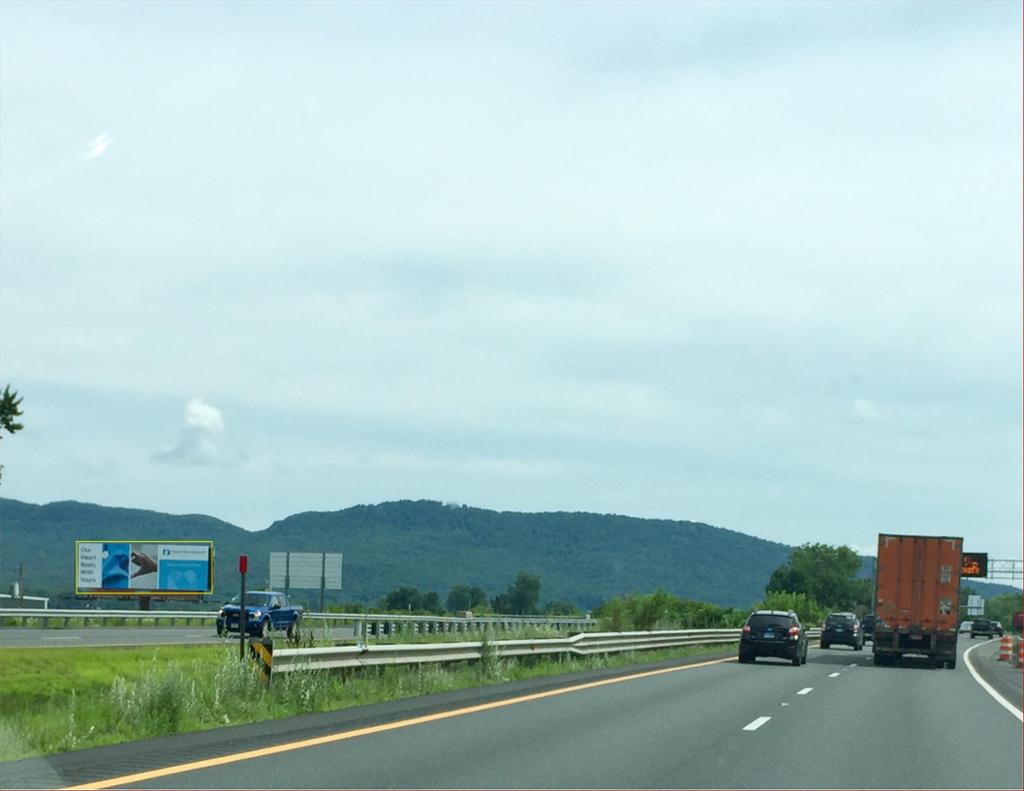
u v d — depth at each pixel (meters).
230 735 14.96
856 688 27.67
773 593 110.31
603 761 13.28
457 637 31.14
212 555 77.12
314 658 20.59
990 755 14.96
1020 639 48.53
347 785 11.14
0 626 53.75
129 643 40.31
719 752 14.38
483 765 12.69
